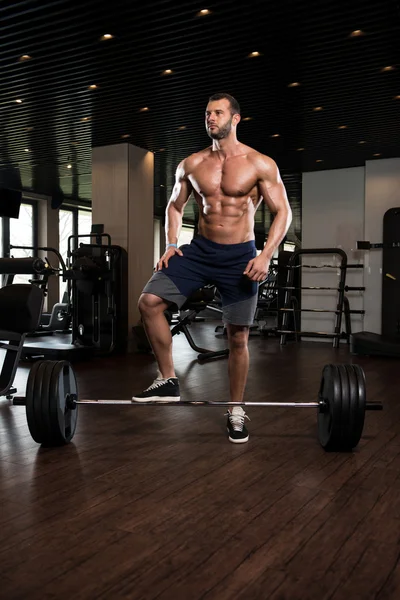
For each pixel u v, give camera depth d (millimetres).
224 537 1673
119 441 2758
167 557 1547
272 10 3693
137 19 3859
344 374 2471
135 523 1774
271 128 6305
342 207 7926
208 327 10016
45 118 5977
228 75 4789
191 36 4082
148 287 2639
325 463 2406
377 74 4738
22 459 2453
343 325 7887
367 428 3031
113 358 5953
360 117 5895
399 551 1582
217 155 2613
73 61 4488
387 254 7258
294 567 1491
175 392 2613
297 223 14711
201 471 2295
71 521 1788
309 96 5285
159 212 12805
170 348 2643
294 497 2002
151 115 5875
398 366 5496
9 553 1570
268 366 5430
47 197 10984
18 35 4094
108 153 6980
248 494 2031
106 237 6809
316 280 8023
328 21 3838
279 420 3209
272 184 2570
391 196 7426
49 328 8273
